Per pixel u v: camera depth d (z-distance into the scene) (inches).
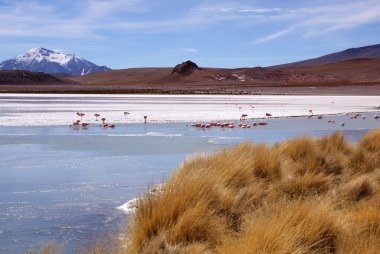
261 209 254.1
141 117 1224.8
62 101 2047.2
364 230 219.5
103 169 507.8
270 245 186.5
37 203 357.4
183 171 325.4
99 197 376.5
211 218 234.8
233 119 1237.1
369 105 1994.3
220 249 195.6
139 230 223.1
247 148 416.8
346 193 314.3
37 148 671.1
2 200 366.3
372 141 495.5
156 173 485.1
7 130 895.1
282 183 333.4
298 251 187.6
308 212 219.0
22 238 273.6
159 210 227.1
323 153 429.4
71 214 325.7
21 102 1903.3
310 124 1115.9
